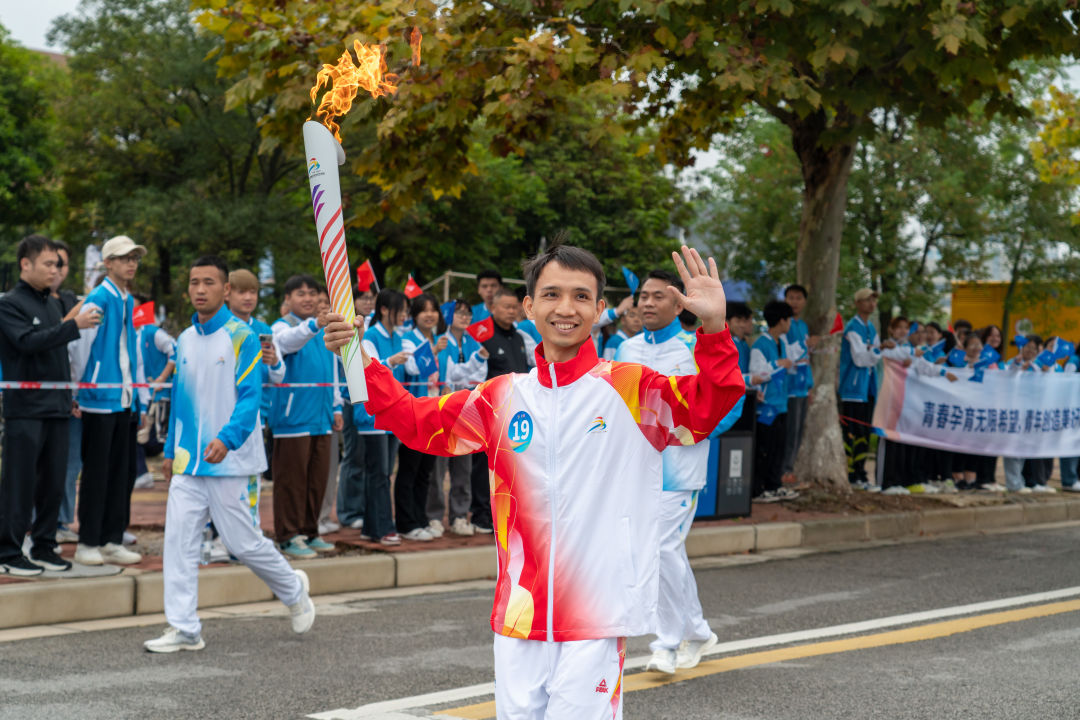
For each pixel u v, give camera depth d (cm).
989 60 916
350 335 278
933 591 755
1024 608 697
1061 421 1288
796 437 1199
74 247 2970
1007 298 2269
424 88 855
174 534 551
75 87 2648
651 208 3056
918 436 1200
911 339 1310
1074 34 932
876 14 834
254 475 565
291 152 938
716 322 262
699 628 533
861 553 934
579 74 887
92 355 687
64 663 520
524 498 276
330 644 573
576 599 269
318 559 738
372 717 440
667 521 517
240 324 555
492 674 515
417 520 852
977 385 1218
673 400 273
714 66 833
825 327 1138
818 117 1110
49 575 639
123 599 633
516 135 982
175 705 453
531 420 278
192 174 2645
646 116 1096
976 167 2041
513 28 901
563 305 275
